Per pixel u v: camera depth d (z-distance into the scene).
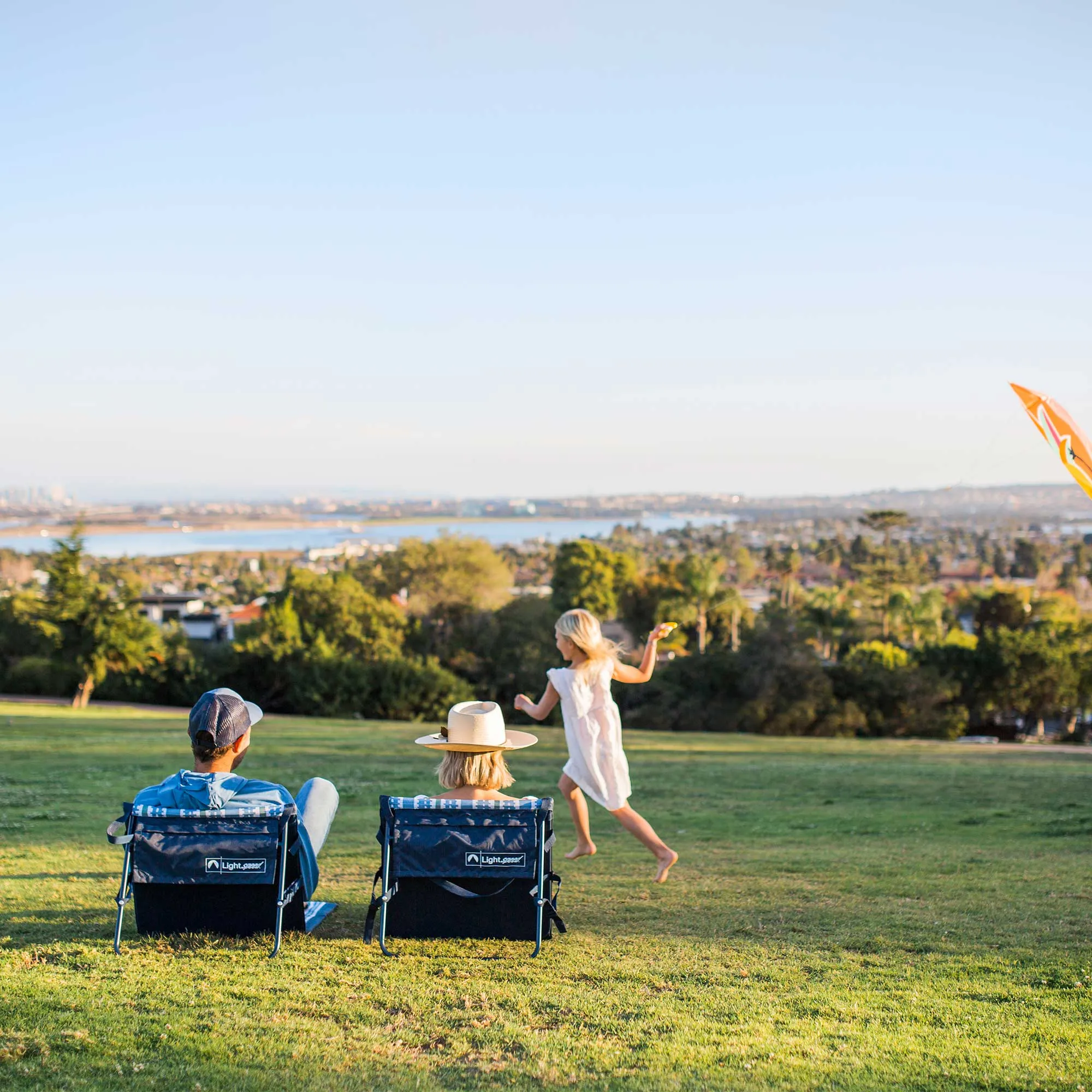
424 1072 3.66
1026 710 56.28
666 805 13.26
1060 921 6.30
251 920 5.32
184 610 107.31
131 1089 3.40
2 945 5.12
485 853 5.16
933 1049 3.99
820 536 113.69
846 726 47.69
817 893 7.20
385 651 52.34
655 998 4.59
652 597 65.62
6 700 44.75
